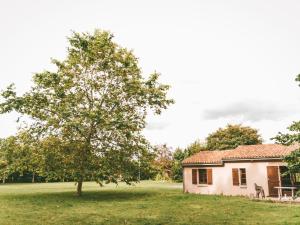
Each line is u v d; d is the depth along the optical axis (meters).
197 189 32.59
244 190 29.58
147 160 28.34
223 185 31.09
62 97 26.36
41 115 25.98
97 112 24.78
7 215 16.92
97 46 26.81
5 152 26.66
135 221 15.52
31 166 27.03
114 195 28.83
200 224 14.81
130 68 28.19
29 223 14.81
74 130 25.89
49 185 47.88
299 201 22.61
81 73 27.61
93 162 26.25
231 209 19.52
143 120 28.64
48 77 25.69
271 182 28.03
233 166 30.78
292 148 28.95
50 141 25.75
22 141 26.45
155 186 44.22
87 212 18.31
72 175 25.72
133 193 31.09
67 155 25.98
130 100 28.59
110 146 27.20
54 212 18.20
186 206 21.05
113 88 27.92
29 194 29.42
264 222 14.99
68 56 27.55
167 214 17.67
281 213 17.56
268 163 28.59
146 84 28.91
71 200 24.34
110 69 28.08
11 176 57.94
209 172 32.16
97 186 44.78
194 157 34.72
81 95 26.86
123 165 27.06
